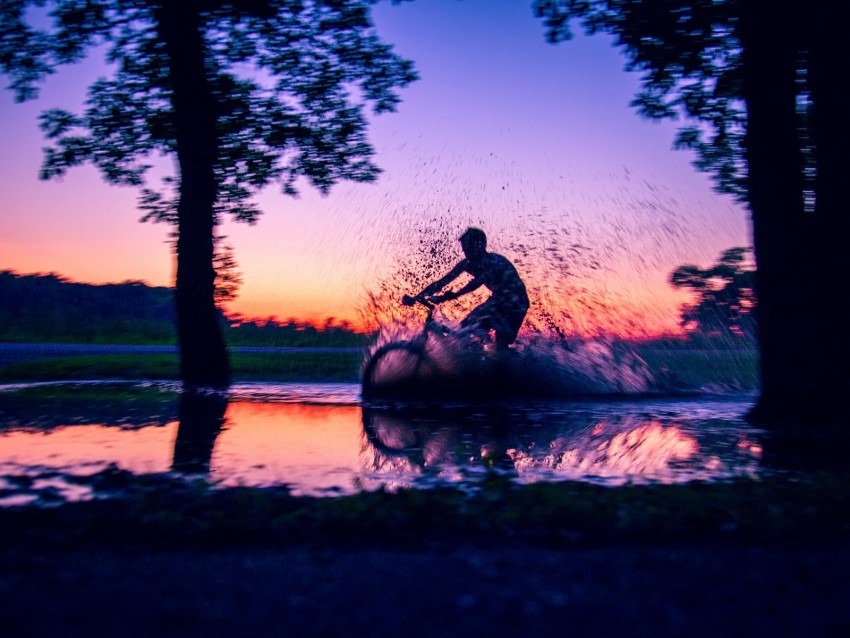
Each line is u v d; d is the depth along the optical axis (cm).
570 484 520
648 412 1026
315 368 2011
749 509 440
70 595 296
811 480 538
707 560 352
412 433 803
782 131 947
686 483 539
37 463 600
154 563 342
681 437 788
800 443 752
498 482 515
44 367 1736
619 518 418
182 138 1508
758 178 956
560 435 793
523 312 1166
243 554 357
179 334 1504
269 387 1456
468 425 873
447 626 267
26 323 4050
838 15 886
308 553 360
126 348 3027
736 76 1298
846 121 899
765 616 280
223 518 412
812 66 913
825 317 911
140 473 561
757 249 962
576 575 326
